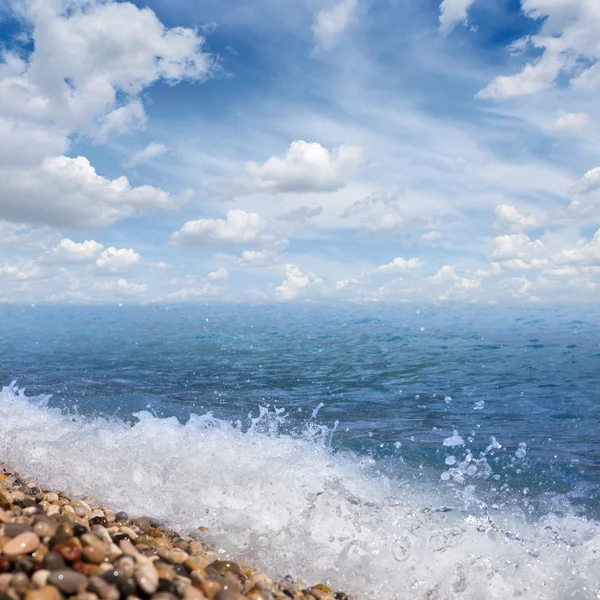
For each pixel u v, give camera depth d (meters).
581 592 3.02
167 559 2.79
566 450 5.25
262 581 2.76
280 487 4.09
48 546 2.47
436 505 3.99
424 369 9.77
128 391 7.83
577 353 11.33
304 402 7.31
